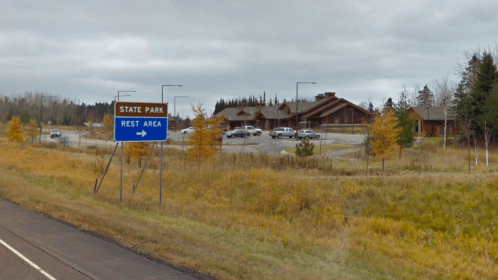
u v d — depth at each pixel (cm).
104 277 670
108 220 1071
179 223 1173
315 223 1495
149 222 1116
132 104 1447
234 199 1836
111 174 2623
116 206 1377
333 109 7694
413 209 1493
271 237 1101
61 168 2911
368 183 1738
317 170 2386
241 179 1989
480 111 4341
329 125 7612
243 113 9738
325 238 1196
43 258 768
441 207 1456
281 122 8881
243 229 1180
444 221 1386
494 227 1298
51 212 1190
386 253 1112
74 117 13988
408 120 3422
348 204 1623
